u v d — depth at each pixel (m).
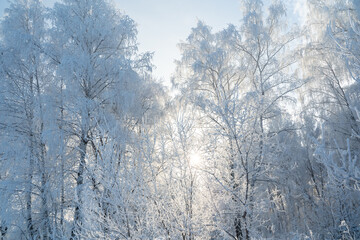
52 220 6.23
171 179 4.17
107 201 3.64
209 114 5.09
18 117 8.00
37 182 7.47
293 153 10.12
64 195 6.90
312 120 10.45
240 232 4.52
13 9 8.50
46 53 7.95
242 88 10.77
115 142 4.30
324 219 7.49
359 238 5.82
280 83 9.68
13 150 7.21
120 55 8.52
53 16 7.85
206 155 4.70
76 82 7.54
